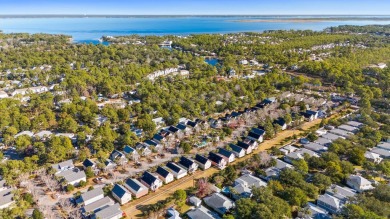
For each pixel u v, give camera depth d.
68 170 93.44
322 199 78.50
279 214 69.62
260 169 95.81
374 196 79.38
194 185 90.56
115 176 94.19
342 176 89.06
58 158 100.25
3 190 82.88
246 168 97.88
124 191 82.62
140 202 82.75
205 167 99.88
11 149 110.94
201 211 75.12
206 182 86.94
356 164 99.50
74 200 81.44
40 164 97.75
